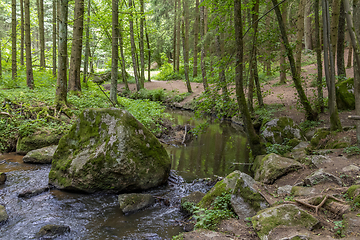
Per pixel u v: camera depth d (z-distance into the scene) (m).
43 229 3.72
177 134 11.12
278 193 4.36
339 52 10.84
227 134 11.64
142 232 3.90
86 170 5.16
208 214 3.76
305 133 8.82
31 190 5.05
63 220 4.18
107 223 4.14
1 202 4.64
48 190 5.29
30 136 7.55
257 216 3.44
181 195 5.34
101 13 14.50
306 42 21.36
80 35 11.74
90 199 5.04
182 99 20.31
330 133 6.82
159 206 4.81
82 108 10.01
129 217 4.36
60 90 9.38
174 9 24.70
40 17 16.77
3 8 20.89
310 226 3.07
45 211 4.45
